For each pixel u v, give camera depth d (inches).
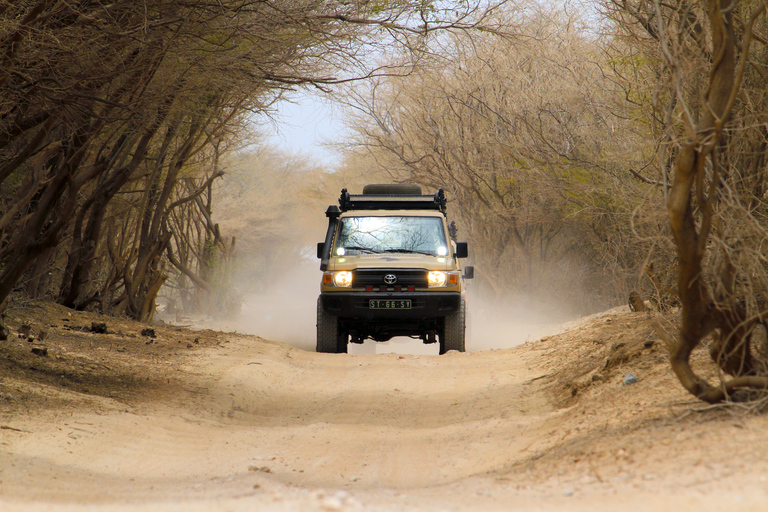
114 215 2437.3
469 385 1349.7
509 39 1820.9
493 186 3228.3
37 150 1398.9
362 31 1536.7
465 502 474.3
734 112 847.7
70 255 2140.7
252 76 1536.7
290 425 1031.0
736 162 830.5
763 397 607.5
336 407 1151.6
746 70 922.1
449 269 1857.8
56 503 490.3
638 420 690.8
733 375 689.0
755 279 708.7
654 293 1304.1
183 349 1696.6
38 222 1268.5
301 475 681.6
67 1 1141.1
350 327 1979.6
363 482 653.3
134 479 664.4
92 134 1362.0
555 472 566.9
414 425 1015.0
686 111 617.9
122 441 832.9
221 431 959.6
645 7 1109.7
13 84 1165.7
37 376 1146.0
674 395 762.8
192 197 2886.3
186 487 584.4
